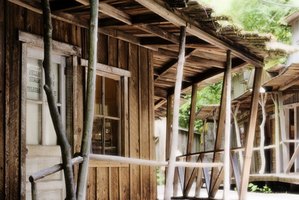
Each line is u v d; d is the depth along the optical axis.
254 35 7.91
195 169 10.70
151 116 9.04
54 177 7.00
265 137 21.61
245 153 9.52
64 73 7.30
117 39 8.33
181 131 24.09
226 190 8.40
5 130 6.19
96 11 4.88
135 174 8.55
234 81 26.58
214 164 8.18
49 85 4.62
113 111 8.38
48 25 4.68
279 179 15.63
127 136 8.41
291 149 18.95
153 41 8.70
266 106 20.20
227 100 8.53
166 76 11.50
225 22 7.23
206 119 22.47
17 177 6.31
